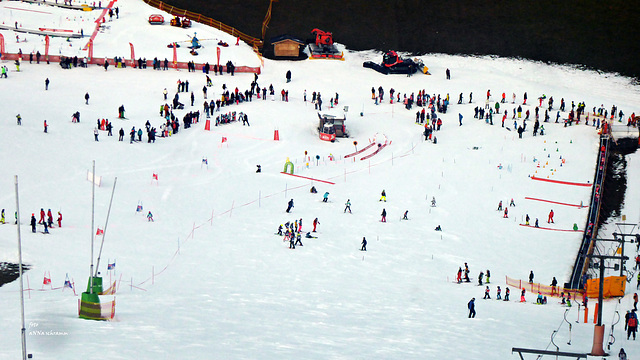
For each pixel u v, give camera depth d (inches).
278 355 1423.5
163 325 1574.8
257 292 2043.6
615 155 3472.0
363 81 4490.7
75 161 3093.0
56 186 2819.9
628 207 3024.1
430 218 2866.6
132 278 2076.8
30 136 3233.3
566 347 1673.2
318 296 2055.9
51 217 2423.7
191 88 4141.2
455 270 2437.3
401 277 2321.6
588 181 3191.4
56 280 2003.0
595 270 2487.7
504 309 2068.2
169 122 3570.4
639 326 1964.8
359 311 1934.1
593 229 2775.6
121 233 2490.2
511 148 3555.6
